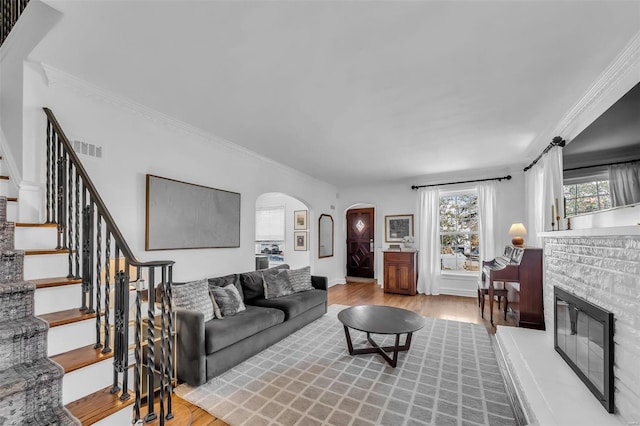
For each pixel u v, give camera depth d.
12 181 2.20
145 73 2.29
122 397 1.48
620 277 1.80
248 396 2.29
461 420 2.01
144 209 2.92
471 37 1.83
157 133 3.07
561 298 2.69
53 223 2.12
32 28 1.92
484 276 4.99
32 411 1.31
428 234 6.18
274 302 3.67
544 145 3.89
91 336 1.72
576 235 2.27
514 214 5.43
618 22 1.68
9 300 1.57
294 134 3.64
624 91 2.12
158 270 3.03
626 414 1.69
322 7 1.59
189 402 2.21
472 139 3.78
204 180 3.61
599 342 1.99
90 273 1.77
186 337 2.47
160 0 1.54
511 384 2.45
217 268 3.77
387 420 2.01
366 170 5.63
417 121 3.20
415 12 1.62
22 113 2.13
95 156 2.54
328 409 2.13
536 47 1.93
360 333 3.71
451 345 3.33
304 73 2.27
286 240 7.81
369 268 8.27
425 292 6.12
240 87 2.49
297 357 3.00
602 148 2.31
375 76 2.30
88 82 2.42
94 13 1.64
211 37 1.85
